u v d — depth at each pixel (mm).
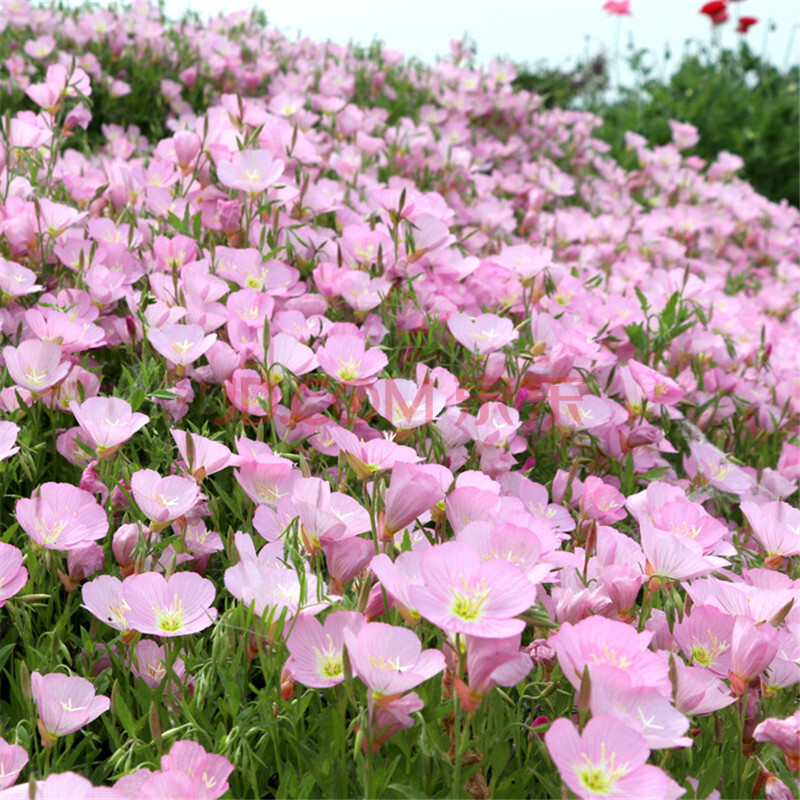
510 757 771
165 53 2354
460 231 1733
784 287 1989
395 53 2652
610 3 3672
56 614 833
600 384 1118
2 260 995
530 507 869
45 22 2352
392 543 740
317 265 1151
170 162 1218
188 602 741
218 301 1080
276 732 715
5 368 953
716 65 3918
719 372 1205
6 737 741
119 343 1046
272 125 1232
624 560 800
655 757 736
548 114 2818
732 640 737
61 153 1578
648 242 1958
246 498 889
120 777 677
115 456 891
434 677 722
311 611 724
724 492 1053
